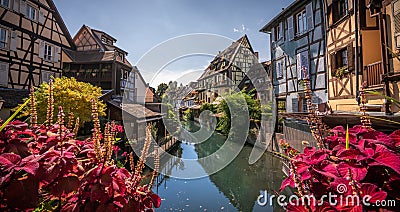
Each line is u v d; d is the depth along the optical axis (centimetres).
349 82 621
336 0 691
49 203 86
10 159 71
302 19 895
